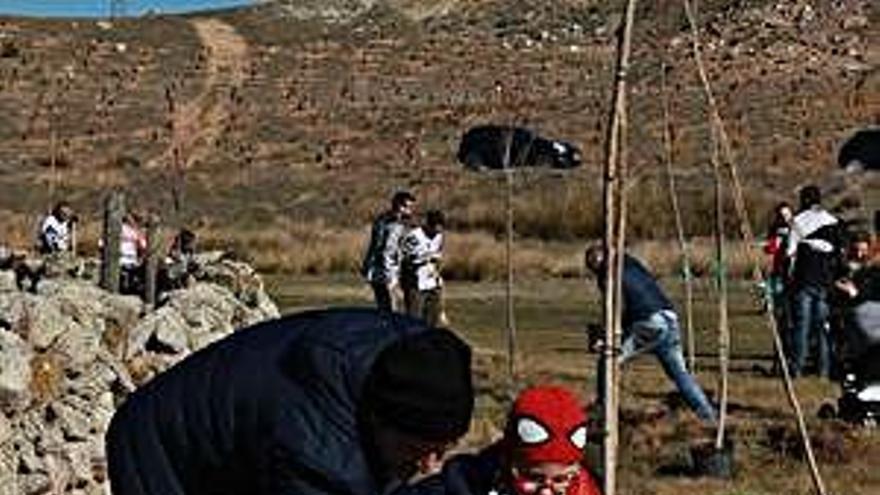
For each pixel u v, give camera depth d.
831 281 20.62
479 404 18.08
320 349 5.38
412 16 118.75
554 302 34.47
